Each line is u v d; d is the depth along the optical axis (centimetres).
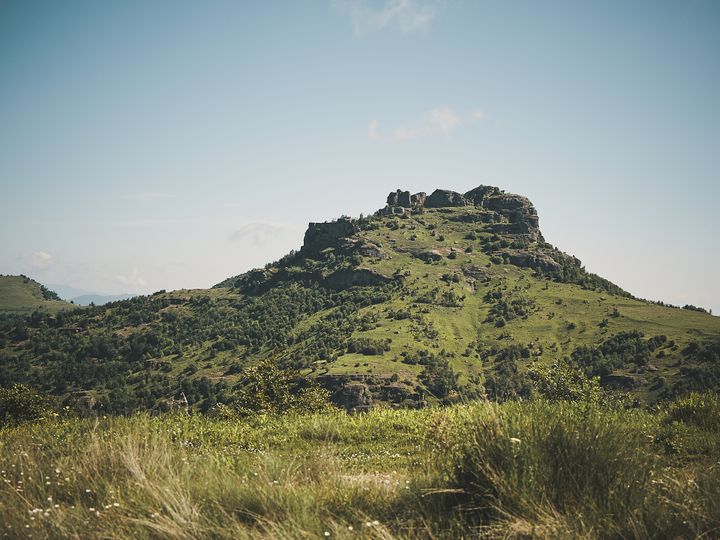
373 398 14412
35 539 493
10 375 19312
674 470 657
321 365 16625
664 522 477
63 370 19738
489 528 481
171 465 711
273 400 3091
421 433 1144
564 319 19750
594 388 2200
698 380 12375
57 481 658
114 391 17750
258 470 688
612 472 552
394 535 486
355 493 593
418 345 18225
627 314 19238
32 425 1298
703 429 981
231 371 18912
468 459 587
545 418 643
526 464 551
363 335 19425
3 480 645
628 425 698
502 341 18738
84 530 511
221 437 1180
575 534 452
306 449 1092
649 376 13500
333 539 477
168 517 522
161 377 18900
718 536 463
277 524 502
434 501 554
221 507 546
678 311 19225
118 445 773
